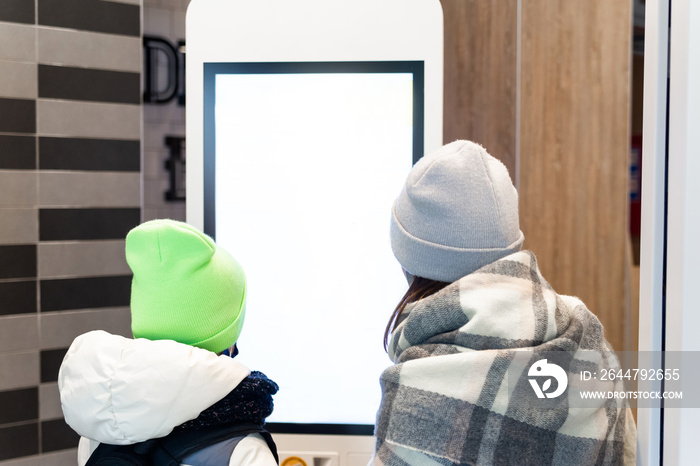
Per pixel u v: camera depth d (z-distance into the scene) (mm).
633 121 1342
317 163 1487
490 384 823
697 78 684
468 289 871
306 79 1479
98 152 2395
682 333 693
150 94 2451
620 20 1379
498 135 1919
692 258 688
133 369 936
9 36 2230
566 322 880
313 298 1501
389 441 844
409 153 1476
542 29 1677
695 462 701
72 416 961
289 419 1521
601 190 1401
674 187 708
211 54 1481
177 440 985
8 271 2264
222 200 1497
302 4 1466
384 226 1486
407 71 1463
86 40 2350
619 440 886
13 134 2256
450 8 2215
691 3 679
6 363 2268
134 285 1062
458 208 897
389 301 1493
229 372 1006
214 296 1050
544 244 1676
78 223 2377
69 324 2375
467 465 820
